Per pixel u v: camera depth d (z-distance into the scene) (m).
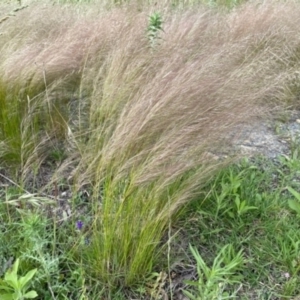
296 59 3.32
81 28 2.98
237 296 1.67
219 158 1.99
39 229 1.75
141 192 1.71
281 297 1.66
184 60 2.39
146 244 1.68
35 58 2.57
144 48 2.62
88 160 2.06
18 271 1.68
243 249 1.84
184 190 1.74
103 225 1.76
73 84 2.70
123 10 3.63
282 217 1.96
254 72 2.50
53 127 2.46
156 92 1.90
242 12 3.73
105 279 1.71
